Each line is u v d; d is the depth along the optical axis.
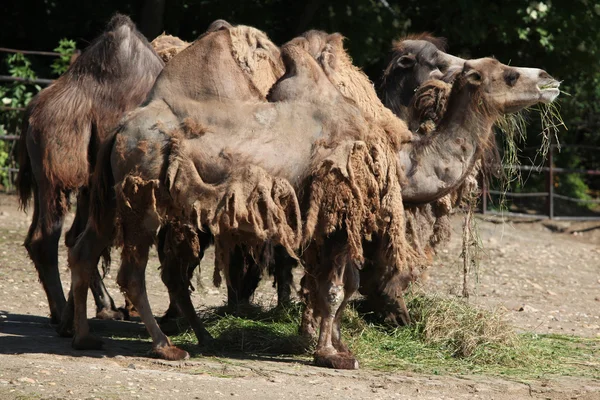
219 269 15.09
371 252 17.70
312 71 15.59
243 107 15.13
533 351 17.58
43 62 44.81
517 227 41.09
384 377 14.91
